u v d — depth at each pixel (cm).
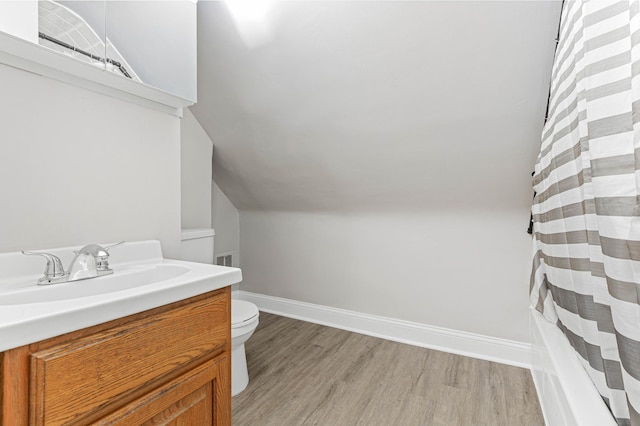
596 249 85
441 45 147
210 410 95
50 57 102
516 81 148
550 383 123
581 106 89
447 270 223
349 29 155
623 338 68
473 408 157
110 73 117
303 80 185
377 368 196
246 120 223
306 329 258
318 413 153
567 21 107
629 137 69
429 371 192
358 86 176
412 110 177
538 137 164
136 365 76
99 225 118
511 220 204
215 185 292
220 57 193
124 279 108
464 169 193
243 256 313
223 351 101
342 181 236
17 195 97
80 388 65
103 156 119
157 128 139
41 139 102
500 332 209
